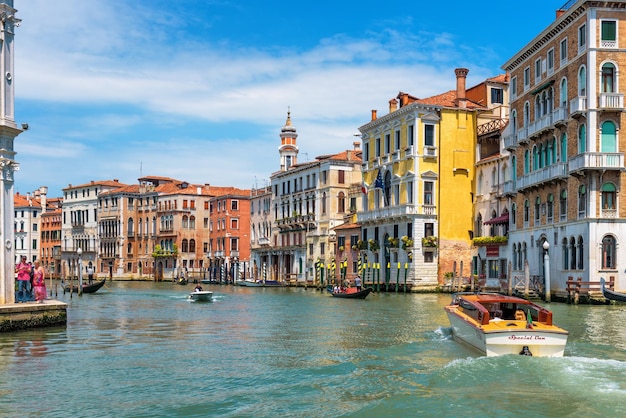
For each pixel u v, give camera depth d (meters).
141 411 12.48
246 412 12.41
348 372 15.84
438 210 52.78
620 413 11.87
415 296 47.44
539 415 11.84
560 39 38.41
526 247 42.81
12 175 22.77
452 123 53.25
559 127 38.16
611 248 34.62
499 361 15.62
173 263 99.56
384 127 57.94
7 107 22.16
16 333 22.08
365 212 59.94
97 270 111.81
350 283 61.97
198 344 20.89
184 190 100.06
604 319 26.23
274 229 80.06
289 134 89.81
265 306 38.97
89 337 22.09
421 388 13.95
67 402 13.10
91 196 113.94
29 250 125.31
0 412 12.40
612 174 34.69
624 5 34.97
